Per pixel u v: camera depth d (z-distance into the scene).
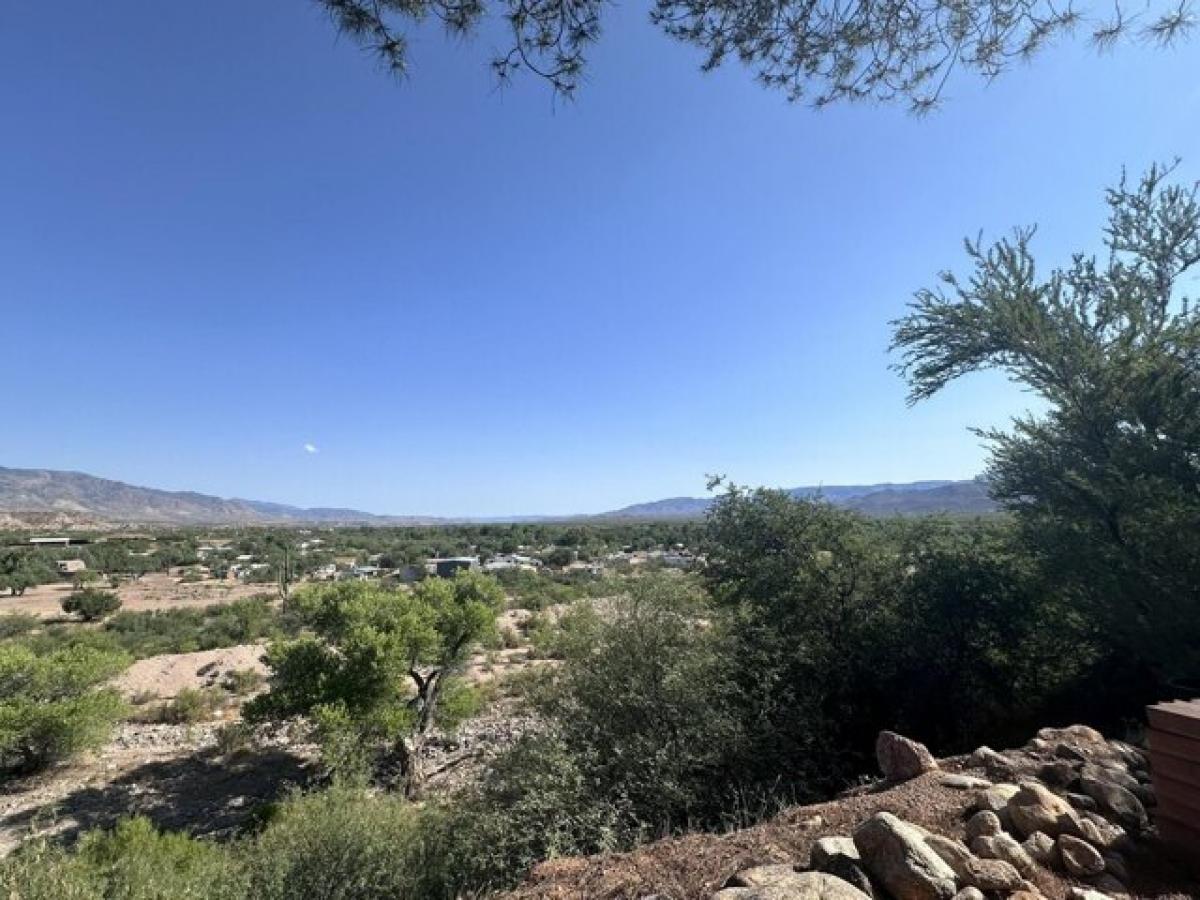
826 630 8.96
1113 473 6.78
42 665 15.62
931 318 8.95
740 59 4.36
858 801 4.00
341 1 3.35
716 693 7.27
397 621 14.16
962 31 4.14
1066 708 7.69
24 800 13.29
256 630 32.59
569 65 3.84
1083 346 7.42
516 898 3.46
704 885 3.11
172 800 13.24
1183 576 6.22
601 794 6.05
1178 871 3.01
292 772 14.45
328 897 5.33
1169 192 7.53
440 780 12.36
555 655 9.02
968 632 8.50
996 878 2.77
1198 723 3.05
